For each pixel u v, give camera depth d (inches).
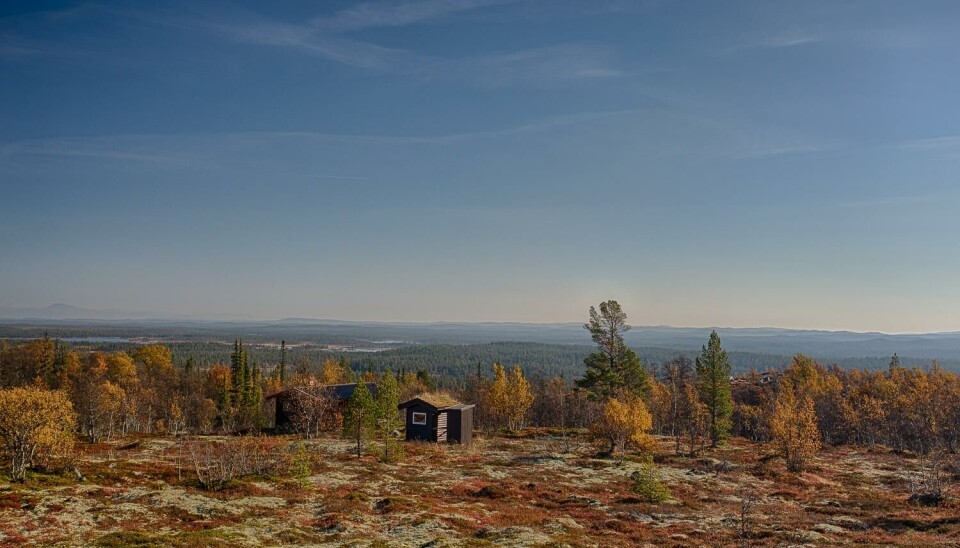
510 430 3440.0
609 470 2149.4
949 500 1786.4
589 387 3444.9
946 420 3535.9
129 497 1256.8
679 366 5462.6
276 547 978.1
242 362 4820.4
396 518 1256.2
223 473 1525.6
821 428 4286.4
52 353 4795.8
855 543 1263.5
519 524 1309.1
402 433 2923.2
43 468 1457.9
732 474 2219.5
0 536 935.7
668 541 1246.3
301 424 2824.8
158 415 4067.4
